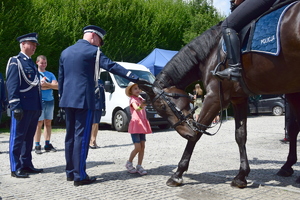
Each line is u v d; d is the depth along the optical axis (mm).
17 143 5008
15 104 4926
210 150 7246
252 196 3748
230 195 3809
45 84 6531
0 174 5184
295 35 3279
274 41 3432
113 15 15336
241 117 4379
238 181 4090
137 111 4965
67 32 14039
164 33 18062
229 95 4082
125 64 12195
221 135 10227
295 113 4445
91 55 4508
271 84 3666
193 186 4219
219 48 4031
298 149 7387
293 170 4754
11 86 4957
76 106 4422
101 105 7961
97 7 14922
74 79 4504
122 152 7176
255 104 20406
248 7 3730
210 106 4137
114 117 11758
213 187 4156
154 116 11305
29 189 4250
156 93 4352
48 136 7441
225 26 3859
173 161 5949
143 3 17391
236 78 3707
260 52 3539
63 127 13836
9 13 12586
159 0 19594
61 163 6020
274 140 8961
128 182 4488
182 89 4449
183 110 4273
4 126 14312
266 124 14016
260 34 3572
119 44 15445
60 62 4754
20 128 5047
